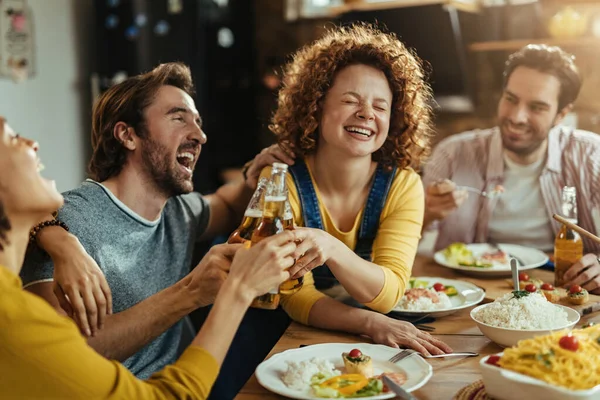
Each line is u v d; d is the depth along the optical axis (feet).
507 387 3.43
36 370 3.15
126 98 5.69
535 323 4.34
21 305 3.16
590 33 11.18
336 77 5.55
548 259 6.86
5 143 3.54
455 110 13.24
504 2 12.64
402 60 5.63
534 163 8.08
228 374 7.07
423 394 3.76
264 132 16.97
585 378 3.32
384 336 4.69
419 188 6.00
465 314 5.38
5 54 14.37
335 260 4.90
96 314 4.51
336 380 3.81
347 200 5.95
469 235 8.52
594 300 5.56
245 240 4.36
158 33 15.35
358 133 5.48
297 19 16.01
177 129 5.77
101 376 3.25
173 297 4.63
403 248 5.61
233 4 15.93
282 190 4.13
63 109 15.98
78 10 16.33
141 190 5.83
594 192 7.75
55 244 4.67
